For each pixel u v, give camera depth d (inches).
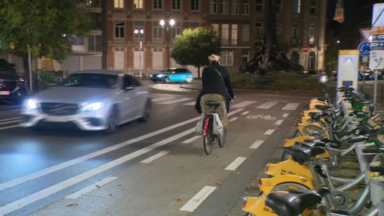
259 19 2257.6
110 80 409.1
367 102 293.0
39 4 689.6
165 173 245.1
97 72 420.8
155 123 460.8
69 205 185.8
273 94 974.4
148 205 187.6
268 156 295.9
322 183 149.1
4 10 643.5
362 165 183.2
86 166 257.9
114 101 374.9
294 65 1370.6
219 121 294.4
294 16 2295.8
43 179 227.3
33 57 775.7
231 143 347.3
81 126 347.9
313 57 2354.8
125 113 406.6
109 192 206.1
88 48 2066.9
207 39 1943.9
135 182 224.8
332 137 239.6
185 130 410.0
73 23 766.5
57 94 365.4
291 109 631.8
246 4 2236.7
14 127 407.5
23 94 637.9
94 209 181.5
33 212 176.6
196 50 1924.2
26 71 823.7
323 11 2330.2
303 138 210.8
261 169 257.1
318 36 2346.2
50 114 351.3
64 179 227.9
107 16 2081.7
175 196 201.3
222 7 2214.6
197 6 2191.2
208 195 203.5
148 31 2148.1
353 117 251.6
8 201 190.4
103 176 235.6
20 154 288.7
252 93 1000.2
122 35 2124.8
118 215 174.6
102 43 2097.7
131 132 393.7
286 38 2278.5
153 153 300.7
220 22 2209.6
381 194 120.5
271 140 362.3
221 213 178.4
